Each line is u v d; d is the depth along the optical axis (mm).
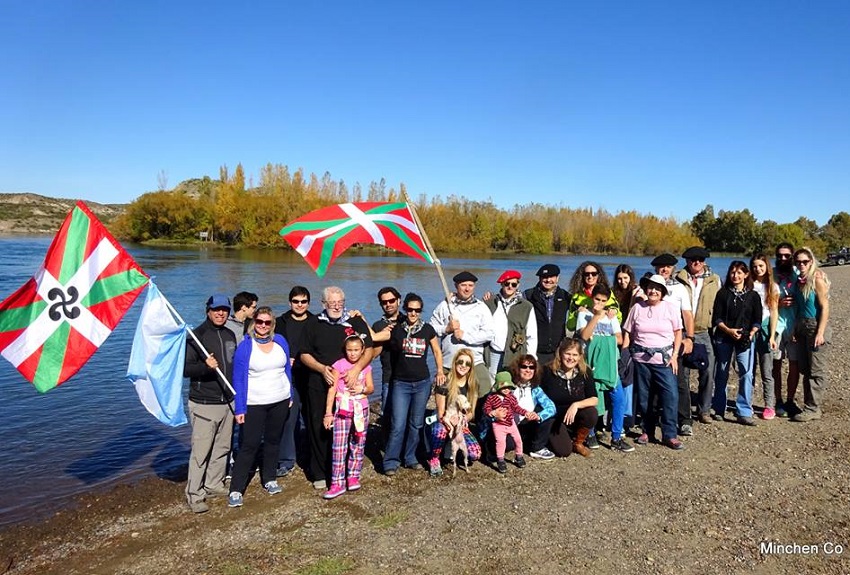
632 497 6156
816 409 8578
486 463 7211
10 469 7441
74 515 6145
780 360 9266
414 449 7035
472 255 100875
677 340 7570
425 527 5535
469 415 6863
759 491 6270
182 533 5625
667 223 133625
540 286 7918
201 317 20656
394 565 4859
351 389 6340
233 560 5035
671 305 7566
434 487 6508
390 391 7492
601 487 6422
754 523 5566
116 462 7723
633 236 121625
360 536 5395
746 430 8211
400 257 76438
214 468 6367
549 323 7754
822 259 99250
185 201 91750
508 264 70625
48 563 5172
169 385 6023
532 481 6609
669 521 5613
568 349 7156
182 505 6332
